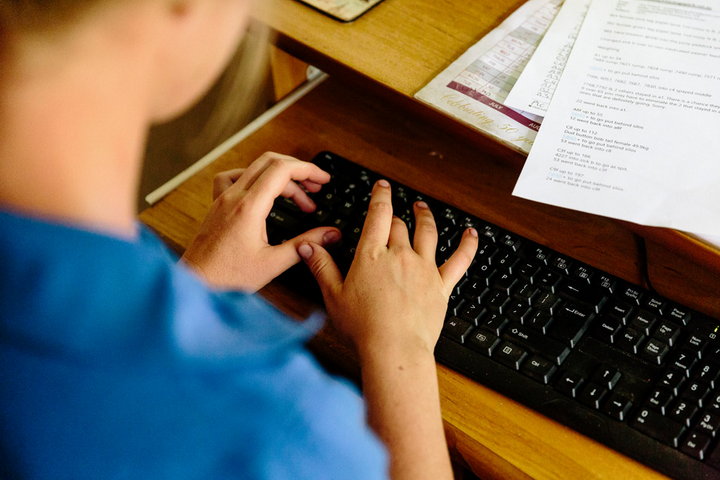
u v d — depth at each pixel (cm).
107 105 33
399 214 70
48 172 32
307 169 70
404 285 60
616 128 67
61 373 32
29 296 31
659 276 67
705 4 75
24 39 31
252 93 52
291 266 67
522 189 64
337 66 76
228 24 35
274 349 36
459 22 79
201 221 75
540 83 72
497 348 61
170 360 32
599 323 61
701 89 69
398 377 55
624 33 74
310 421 37
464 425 58
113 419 33
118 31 31
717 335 58
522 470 55
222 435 34
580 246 70
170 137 110
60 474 34
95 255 31
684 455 54
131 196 36
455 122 70
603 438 56
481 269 65
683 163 64
